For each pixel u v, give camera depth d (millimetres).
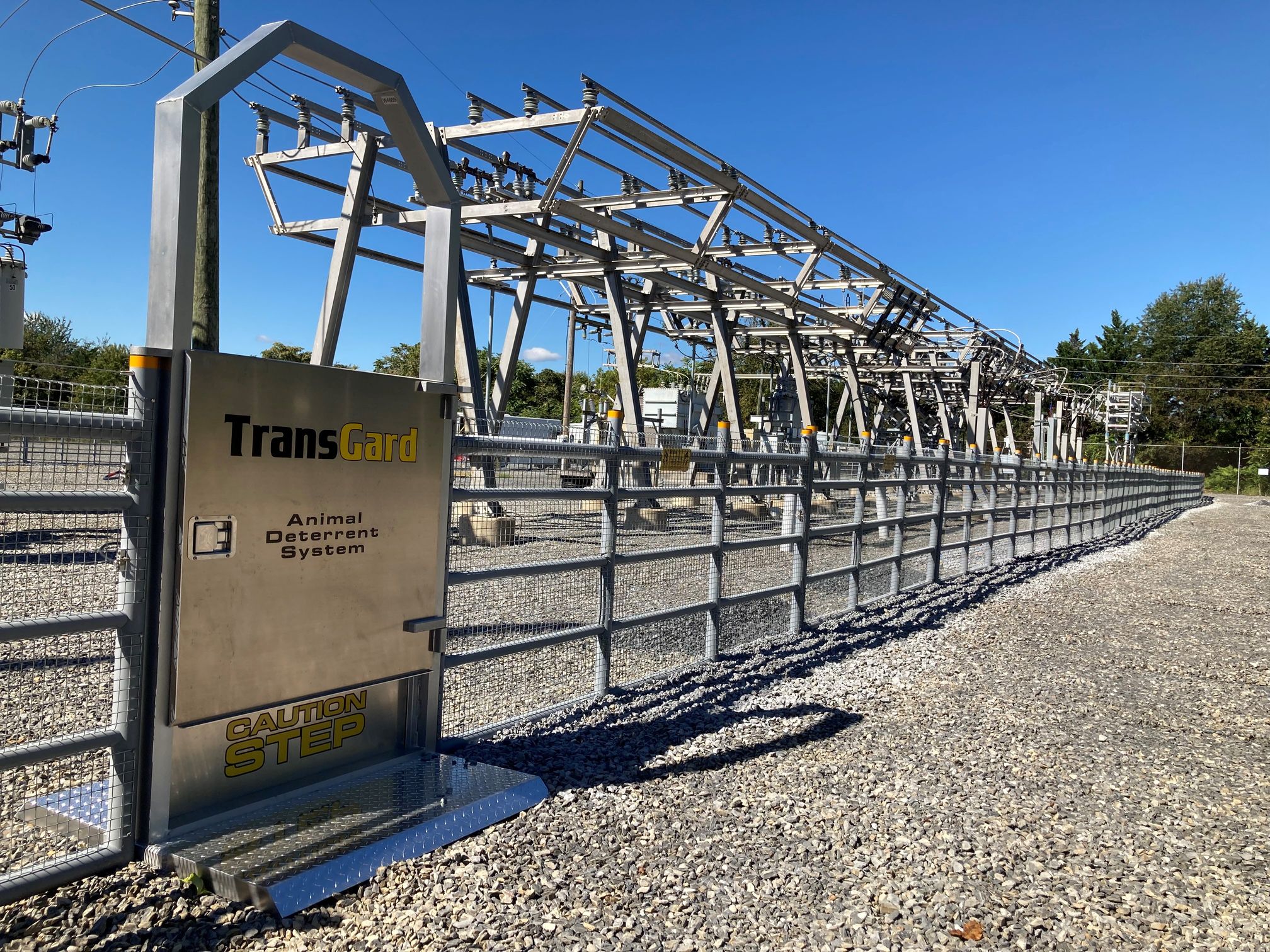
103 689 5164
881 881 3465
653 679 6402
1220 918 3291
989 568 13664
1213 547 20172
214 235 12086
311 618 3635
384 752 4168
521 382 67250
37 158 15758
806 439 8219
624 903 3184
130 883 3070
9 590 4719
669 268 13930
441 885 3223
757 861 3594
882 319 17875
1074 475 18609
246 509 3344
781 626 8461
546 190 10297
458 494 4566
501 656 4988
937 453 11570
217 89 3174
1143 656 8156
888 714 5883
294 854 3205
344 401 3703
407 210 11828
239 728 3512
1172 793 4648
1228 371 84250
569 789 4242
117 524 3273
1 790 3752
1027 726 5754
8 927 2775
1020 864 3697
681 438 6625
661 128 10164
